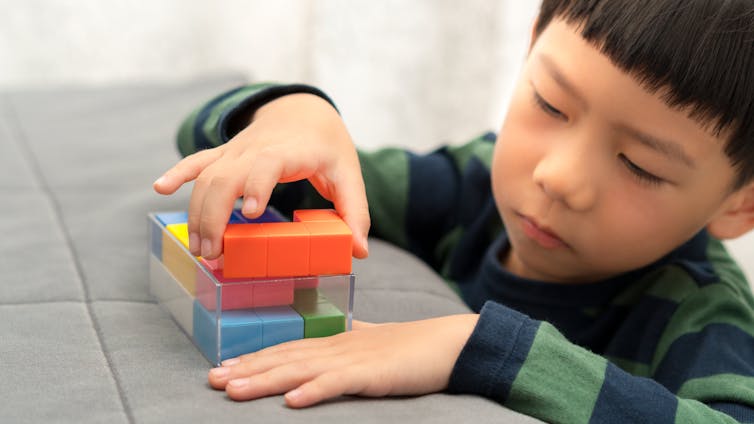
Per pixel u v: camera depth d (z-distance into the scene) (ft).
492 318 1.81
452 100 4.87
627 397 1.74
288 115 2.13
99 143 3.60
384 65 4.74
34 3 4.76
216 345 1.73
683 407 1.77
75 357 1.77
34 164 3.29
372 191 3.10
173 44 5.05
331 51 4.70
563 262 2.52
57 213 2.79
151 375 1.70
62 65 4.90
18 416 1.52
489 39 4.79
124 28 4.95
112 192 3.06
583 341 2.61
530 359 1.76
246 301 1.79
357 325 1.93
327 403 1.64
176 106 4.18
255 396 1.62
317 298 1.84
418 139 4.90
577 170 2.21
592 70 2.16
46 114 3.96
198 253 1.74
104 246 2.49
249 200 1.74
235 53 5.08
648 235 2.32
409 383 1.72
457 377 1.76
